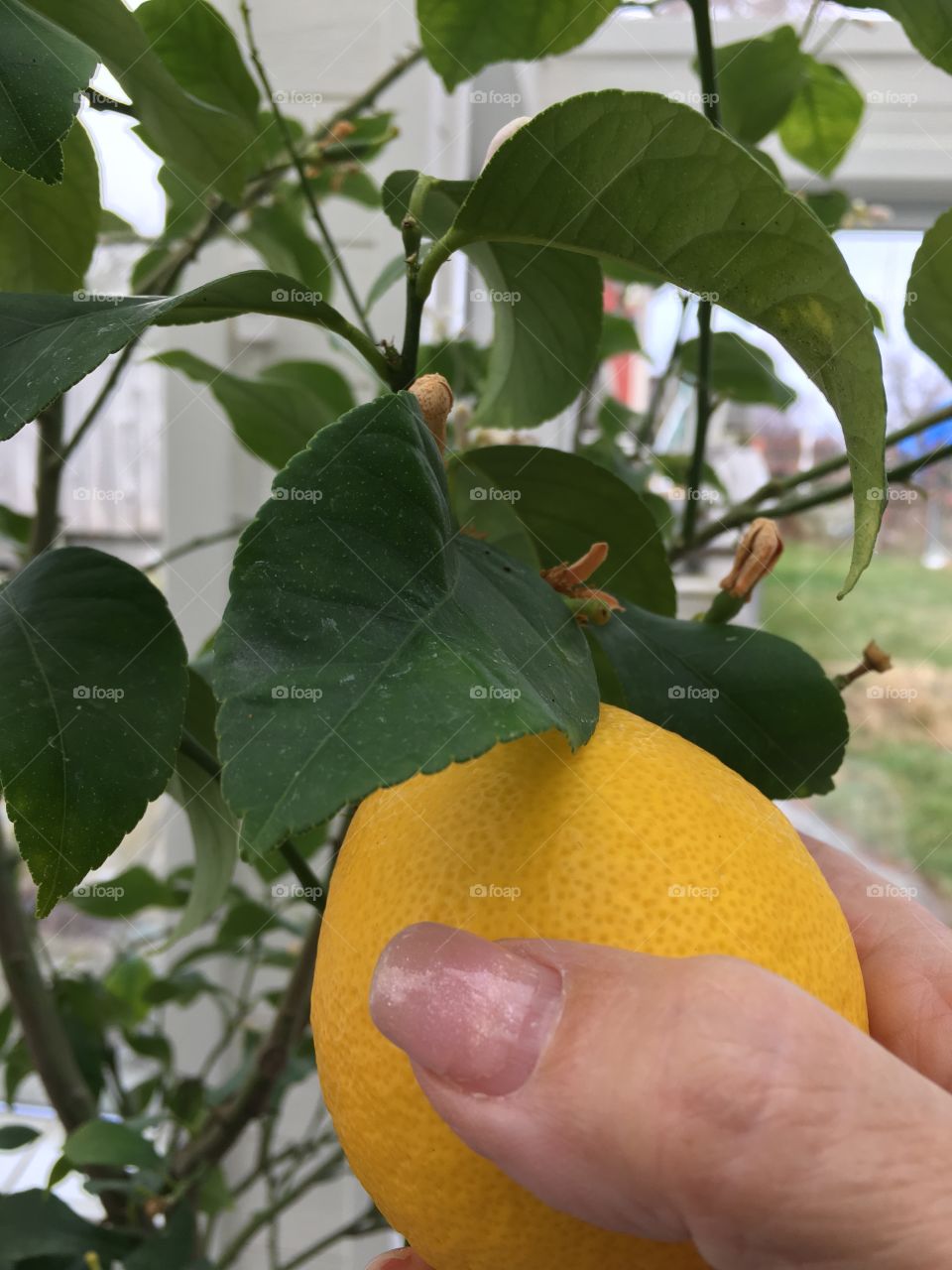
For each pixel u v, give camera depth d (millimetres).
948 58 180
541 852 103
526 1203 103
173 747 129
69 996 280
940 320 176
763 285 114
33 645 131
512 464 160
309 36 314
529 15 196
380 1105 105
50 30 127
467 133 390
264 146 246
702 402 207
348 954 108
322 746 80
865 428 110
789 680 150
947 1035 169
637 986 98
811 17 221
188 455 386
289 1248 406
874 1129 98
